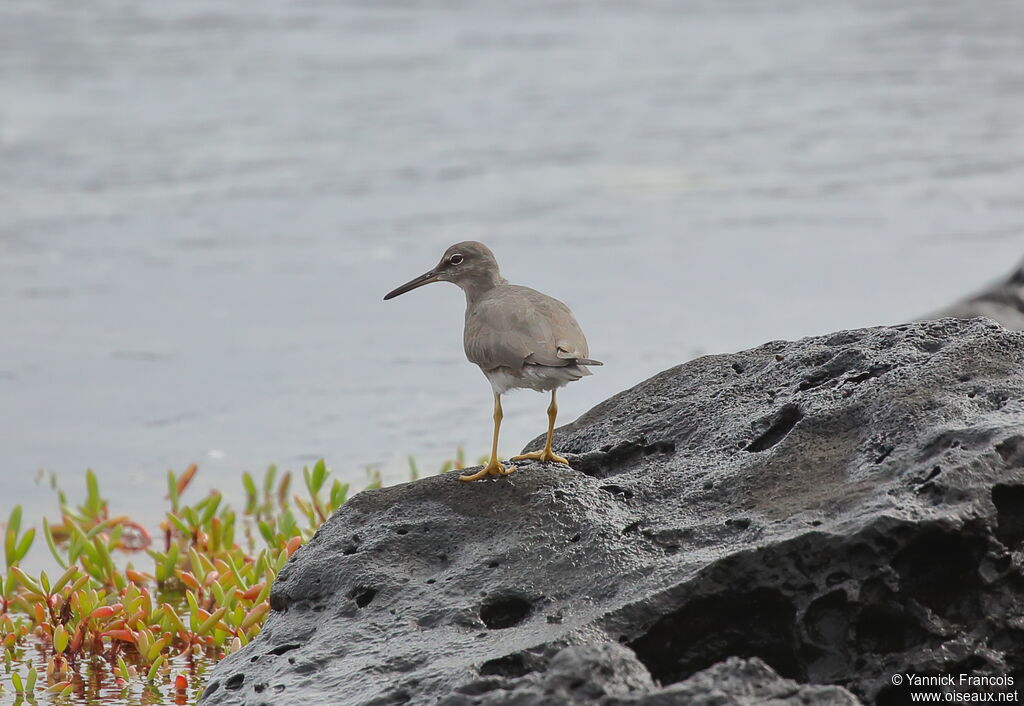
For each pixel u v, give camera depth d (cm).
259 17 5219
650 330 1966
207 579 1082
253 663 745
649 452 862
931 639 677
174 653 1005
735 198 2803
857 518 686
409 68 4300
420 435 1569
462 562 763
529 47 4662
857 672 676
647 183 2945
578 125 3528
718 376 902
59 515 1384
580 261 2372
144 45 4638
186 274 2352
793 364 871
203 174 3066
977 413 747
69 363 1895
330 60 4434
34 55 4412
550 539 759
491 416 1633
